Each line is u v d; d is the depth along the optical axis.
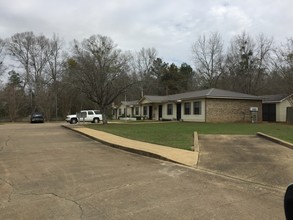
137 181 7.24
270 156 10.47
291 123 29.23
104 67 29.84
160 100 39.81
